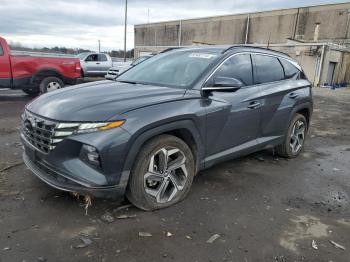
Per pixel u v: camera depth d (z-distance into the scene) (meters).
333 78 28.81
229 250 2.66
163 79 3.91
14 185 3.62
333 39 38.44
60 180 2.89
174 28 54.94
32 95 11.62
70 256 2.49
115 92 3.38
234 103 3.81
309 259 2.61
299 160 5.18
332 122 9.07
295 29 41.62
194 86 3.55
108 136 2.75
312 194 3.85
